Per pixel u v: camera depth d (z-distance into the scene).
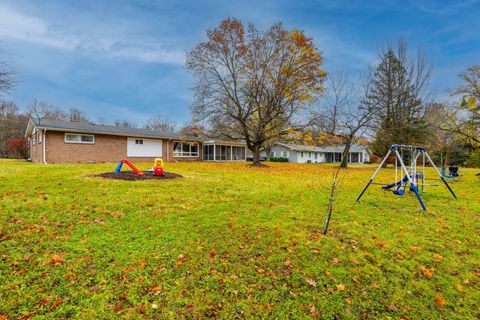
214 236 3.90
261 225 4.46
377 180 11.95
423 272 3.10
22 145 24.91
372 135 22.70
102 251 3.30
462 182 11.65
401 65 21.45
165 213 4.92
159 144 23.61
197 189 7.32
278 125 17.66
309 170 17.00
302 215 5.15
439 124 19.44
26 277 2.70
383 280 2.91
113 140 20.53
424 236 4.23
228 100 17.39
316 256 3.41
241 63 16.97
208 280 2.79
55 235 3.70
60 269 2.87
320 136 18.97
